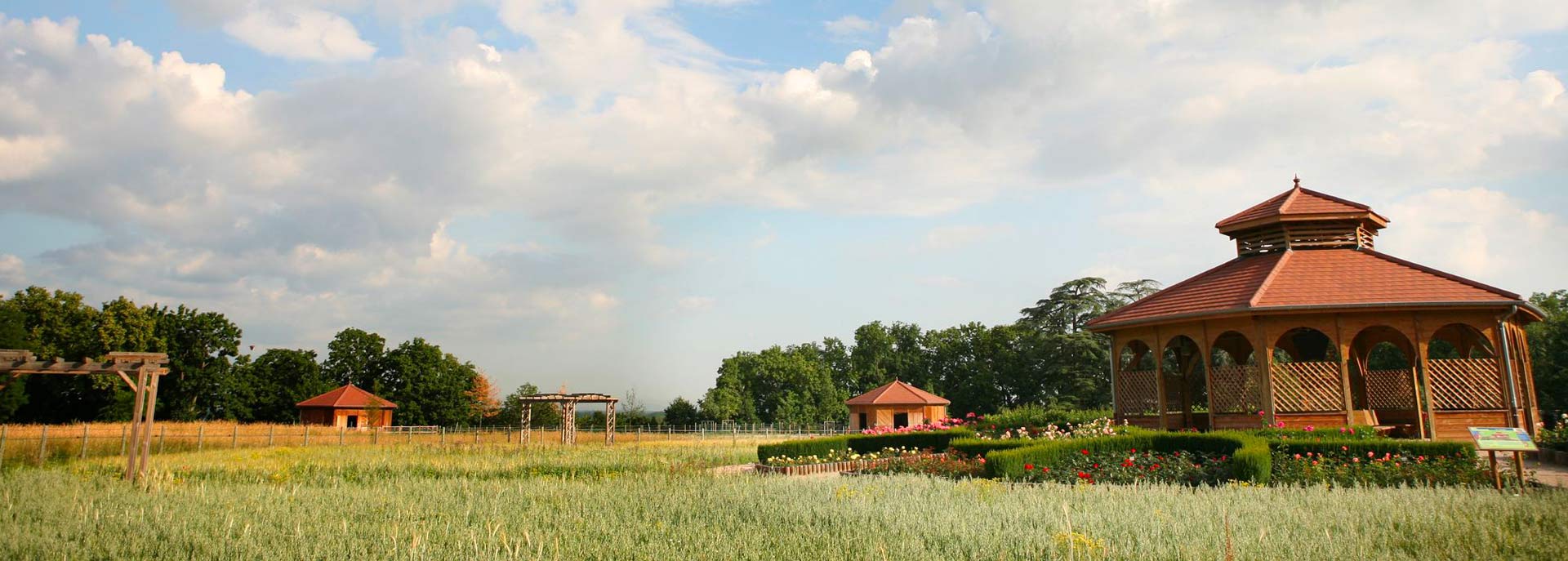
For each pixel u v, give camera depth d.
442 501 10.88
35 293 52.75
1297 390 18.92
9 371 14.93
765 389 70.88
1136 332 22.09
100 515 9.14
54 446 29.83
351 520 9.05
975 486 11.35
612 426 38.81
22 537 7.45
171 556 7.03
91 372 15.57
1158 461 14.16
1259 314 19.27
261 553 7.04
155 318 58.03
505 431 51.69
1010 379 61.00
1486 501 9.23
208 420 59.66
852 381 75.25
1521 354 21.02
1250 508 8.83
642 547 7.21
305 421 58.44
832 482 12.28
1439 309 18.70
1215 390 20.19
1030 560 6.57
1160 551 6.66
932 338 74.62
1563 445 16.69
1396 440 13.70
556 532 8.09
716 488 11.45
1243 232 23.27
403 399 65.56
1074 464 13.95
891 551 6.82
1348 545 6.90
